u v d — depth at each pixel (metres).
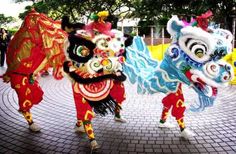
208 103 5.09
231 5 13.69
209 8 13.77
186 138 5.19
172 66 5.02
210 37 4.52
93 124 5.93
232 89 8.88
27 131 5.60
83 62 4.52
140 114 6.55
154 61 5.45
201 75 4.76
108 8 20.56
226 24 14.12
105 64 4.56
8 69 5.42
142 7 16.89
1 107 7.20
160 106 7.15
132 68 5.38
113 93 5.65
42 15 5.07
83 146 4.95
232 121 6.04
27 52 5.24
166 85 5.15
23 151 4.78
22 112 5.57
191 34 4.58
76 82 4.75
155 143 5.04
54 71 4.91
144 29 19.22
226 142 5.05
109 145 4.98
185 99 7.84
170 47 4.96
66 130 5.65
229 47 4.65
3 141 5.16
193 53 4.65
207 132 5.48
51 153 4.70
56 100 7.86
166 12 15.94
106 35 4.55
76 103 4.81
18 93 5.49
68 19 4.53
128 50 5.41
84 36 4.48
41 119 6.29
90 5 20.44
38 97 5.60
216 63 4.74
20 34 5.24
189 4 14.68
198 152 4.70
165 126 5.71
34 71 5.39
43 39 4.86
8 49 5.37
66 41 4.57
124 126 5.83
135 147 4.90
